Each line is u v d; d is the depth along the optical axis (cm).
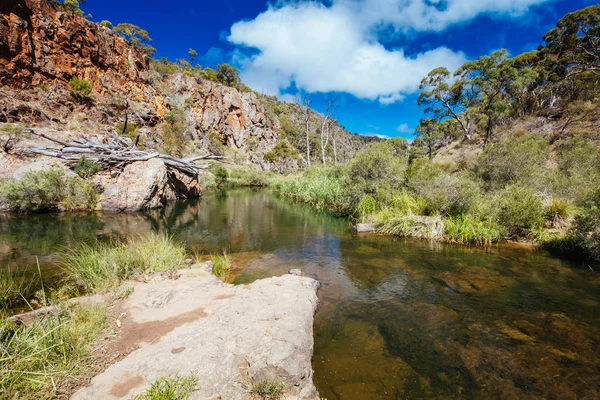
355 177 1252
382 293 504
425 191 1027
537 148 1350
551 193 980
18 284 495
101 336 309
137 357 270
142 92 3806
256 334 315
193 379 245
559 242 752
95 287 454
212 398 235
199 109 5116
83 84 2833
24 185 1103
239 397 241
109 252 537
